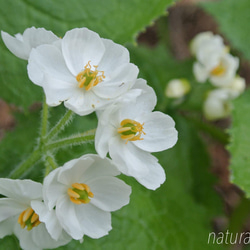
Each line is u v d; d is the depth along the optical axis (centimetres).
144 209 21
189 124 25
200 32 31
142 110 17
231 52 27
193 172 24
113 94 16
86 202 16
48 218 16
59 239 17
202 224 22
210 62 23
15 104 21
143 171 16
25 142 21
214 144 28
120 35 21
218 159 28
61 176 16
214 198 24
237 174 21
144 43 28
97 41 17
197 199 23
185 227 22
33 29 16
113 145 16
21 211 17
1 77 21
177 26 30
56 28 21
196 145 24
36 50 16
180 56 30
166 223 21
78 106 16
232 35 25
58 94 16
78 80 17
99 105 16
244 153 21
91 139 17
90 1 21
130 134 16
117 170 16
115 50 17
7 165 21
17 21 21
